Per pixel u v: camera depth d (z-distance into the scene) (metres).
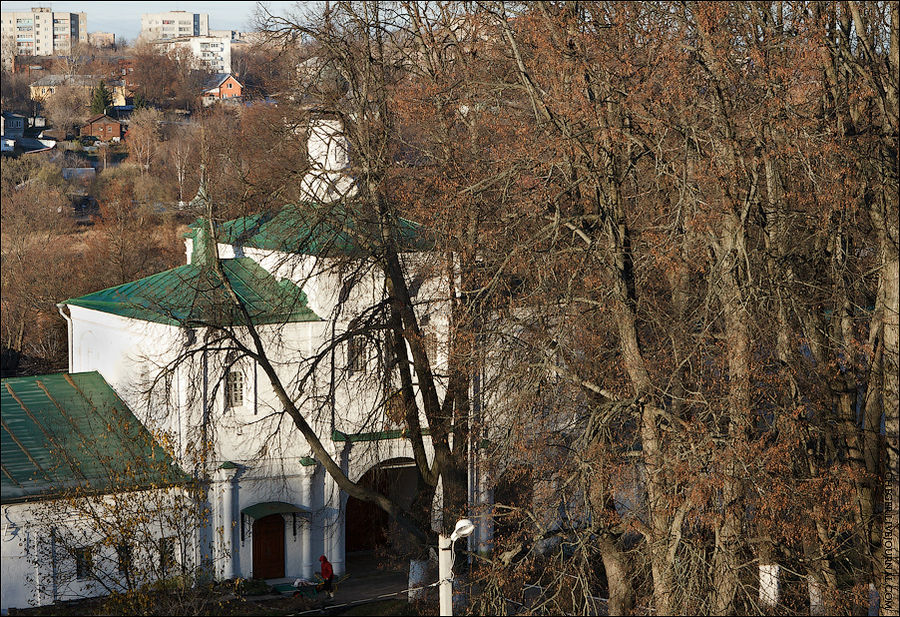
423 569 50.31
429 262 44.47
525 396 37.41
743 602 34.06
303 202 45.97
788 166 36.97
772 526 34.97
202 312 47.41
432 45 47.69
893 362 35.62
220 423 52.66
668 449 34.09
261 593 52.25
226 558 52.56
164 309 47.41
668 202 38.38
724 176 33.44
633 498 38.19
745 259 33.62
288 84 47.78
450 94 45.00
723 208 33.53
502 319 39.31
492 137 44.94
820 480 34.66
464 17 45.97
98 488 48.81
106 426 54.16
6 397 55.94
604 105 36.19
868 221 40.00
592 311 37.06
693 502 31.84
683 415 35.44
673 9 35.34
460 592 40.34
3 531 47.34
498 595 36.97
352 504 60.19
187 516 48.28
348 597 52.09
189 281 53.12
